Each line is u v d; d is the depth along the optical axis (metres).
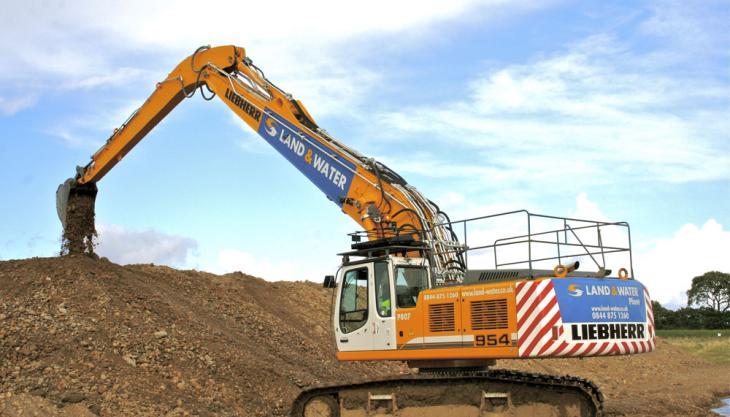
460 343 10.45
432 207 11.96
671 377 27.36
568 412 10.22
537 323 9.67
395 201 12.06
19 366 11.48
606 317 10.08
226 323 17.59
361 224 12.41
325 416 11.81
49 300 14.35
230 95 14.50
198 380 13.09
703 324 84.75
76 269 15.97
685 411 17.53
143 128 15.93
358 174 12.48
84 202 17.23
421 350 10.85
